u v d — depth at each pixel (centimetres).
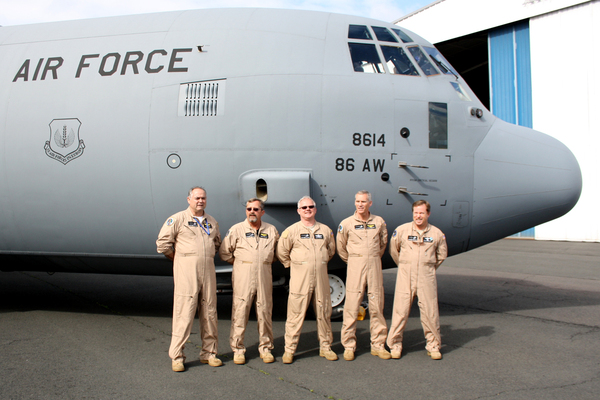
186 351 436
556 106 1747
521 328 522
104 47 536
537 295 727
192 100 495
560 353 430
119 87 509
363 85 501
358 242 419
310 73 497
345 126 490
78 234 523
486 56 2291
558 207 548
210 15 554
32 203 518
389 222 510
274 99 488
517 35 1853
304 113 487
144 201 499
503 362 405
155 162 491
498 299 694
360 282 416
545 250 1415
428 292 415
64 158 505
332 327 529
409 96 510
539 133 583
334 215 498
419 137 505
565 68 1722
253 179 479
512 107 1870
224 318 575
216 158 486
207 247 396
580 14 1678
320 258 407
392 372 380
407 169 500
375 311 418
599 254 1304
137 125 496
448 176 512
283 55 506
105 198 504
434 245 418
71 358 409
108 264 557
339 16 564
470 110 538
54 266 578
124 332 496
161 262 537
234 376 369
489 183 525
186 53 515
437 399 325
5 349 433
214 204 493
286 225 493
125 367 388
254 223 409
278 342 468
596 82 1652
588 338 481
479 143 530
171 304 647
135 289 763
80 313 582
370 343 466
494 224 541
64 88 518
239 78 495
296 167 483
